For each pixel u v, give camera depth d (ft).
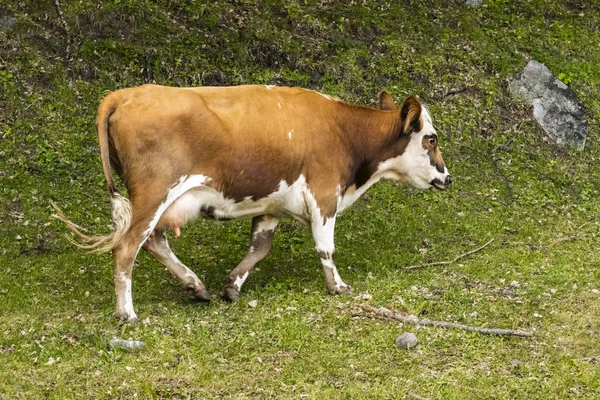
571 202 84.74
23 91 83.46
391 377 51.52
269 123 58.75
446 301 62.49
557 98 96.68
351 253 71.87
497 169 88.02
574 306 62.59
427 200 82.07
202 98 56.95
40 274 64.08
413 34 100.89
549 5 111.55
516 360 54.13
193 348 53.62
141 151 55.01
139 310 58.85
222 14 95.30
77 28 89.30
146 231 56.03
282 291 63.46
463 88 96.48
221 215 59.88
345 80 93.45
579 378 51.85
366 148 64.90
